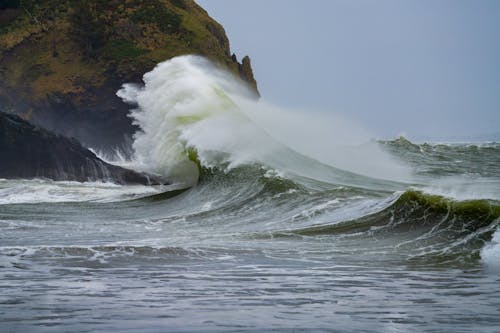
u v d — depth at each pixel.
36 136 153.88
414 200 71.19
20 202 108.06
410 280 46.06
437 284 44.47
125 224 80.94
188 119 123.88
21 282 44.03
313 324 33.00
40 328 31.94
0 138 150.75
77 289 41.72
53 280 44.81
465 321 33.91
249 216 83.00
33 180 145.62
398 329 32.28
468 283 44.84
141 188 120.50
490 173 146.50
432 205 69.31
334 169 112.50
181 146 119.38
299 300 38.94
